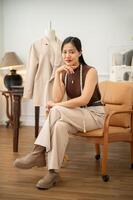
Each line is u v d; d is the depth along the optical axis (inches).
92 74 104.0
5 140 158.6
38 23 189.9
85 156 131.6
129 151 139.7
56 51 133.6
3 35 193.9
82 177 106.9
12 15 191.5
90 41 186.4
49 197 90.5
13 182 101.7
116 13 181.9
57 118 99.9
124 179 105.3
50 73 134.8
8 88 167.9
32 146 146.6
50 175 98.0
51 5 187.5
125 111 107.3
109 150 141.3
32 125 198.4
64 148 98.7
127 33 182.1
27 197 90.2
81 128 103.0
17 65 185.0
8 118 190.1
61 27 187.9
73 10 185.6
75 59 105.3
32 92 137.7
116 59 181.8
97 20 184.1
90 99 105.7
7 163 121.1
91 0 183.3
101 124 106.7
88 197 90.7
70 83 106.9
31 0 188.9
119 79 172.4
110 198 90.1
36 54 136.6
